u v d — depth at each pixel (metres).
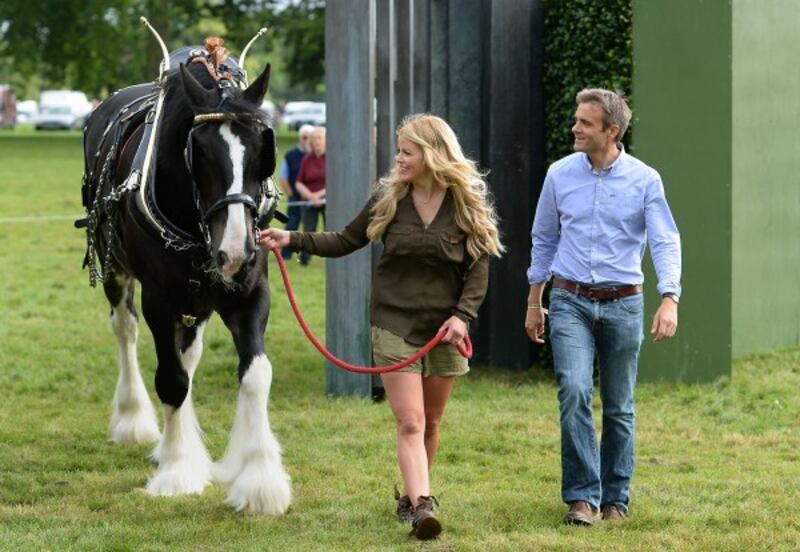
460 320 6.75
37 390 11.34
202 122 6.82
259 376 7.36
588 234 6.96
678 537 6.82
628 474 7.18
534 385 11.47
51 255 22.25
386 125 11.16
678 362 11.09
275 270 20.50
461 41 12.09
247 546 6.66
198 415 10.34
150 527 7.01
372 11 10.53
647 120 11.05
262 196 7.09
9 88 83.31
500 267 12.16
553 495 7.73
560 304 7.02
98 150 8.91
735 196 12.35
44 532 6.89
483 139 12.19
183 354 8.30
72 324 15.18
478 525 7.04
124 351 9.33
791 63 13.09
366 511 7.32
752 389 10.90
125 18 52.69
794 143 13.24
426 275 6.83
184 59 8.44
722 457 8.80
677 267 6.81
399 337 6.77
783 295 13.20
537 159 12.12
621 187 6.95
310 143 19.67
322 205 19.50
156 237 7.46
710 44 10.78
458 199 6.77
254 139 6.77
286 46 52.69
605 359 7.07
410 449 6.71
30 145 58.78
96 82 53.91
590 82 11.53
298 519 7.17
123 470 8.46
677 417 10.02
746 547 6.65
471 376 11.87
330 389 11.02
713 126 10.82
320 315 16.09
